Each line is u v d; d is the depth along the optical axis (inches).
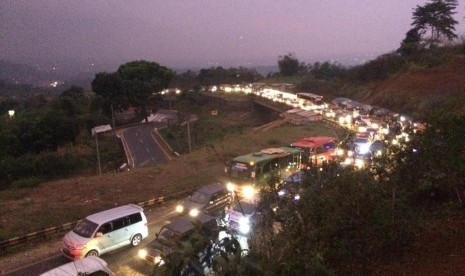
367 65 3014.3
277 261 197.3
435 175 331.6
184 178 1059.9
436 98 1668.3
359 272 254.4
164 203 874.1
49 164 1627.7
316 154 906.7
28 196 931.3
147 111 3432.6
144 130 2805.1
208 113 3531.0
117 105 3073.3
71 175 1669.5
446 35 2893.7
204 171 1130.7
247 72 5280.5
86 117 2684.5
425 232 292.4
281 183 348.5
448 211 318.0
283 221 293.0
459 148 321.7
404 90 2225.6
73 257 568.4
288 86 3932.1
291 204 306.5
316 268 199.0
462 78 1941.4
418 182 351.9
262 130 1977.1
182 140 2375.7
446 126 334.3
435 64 2279.8
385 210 275.3
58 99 3154.5
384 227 271.7
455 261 244.2
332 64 4170.8
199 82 4958.2
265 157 814.5
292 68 4953.3
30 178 1429.6
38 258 606.9
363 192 285.3
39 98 4293.8
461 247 260.5
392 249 274.2
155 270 173.8
